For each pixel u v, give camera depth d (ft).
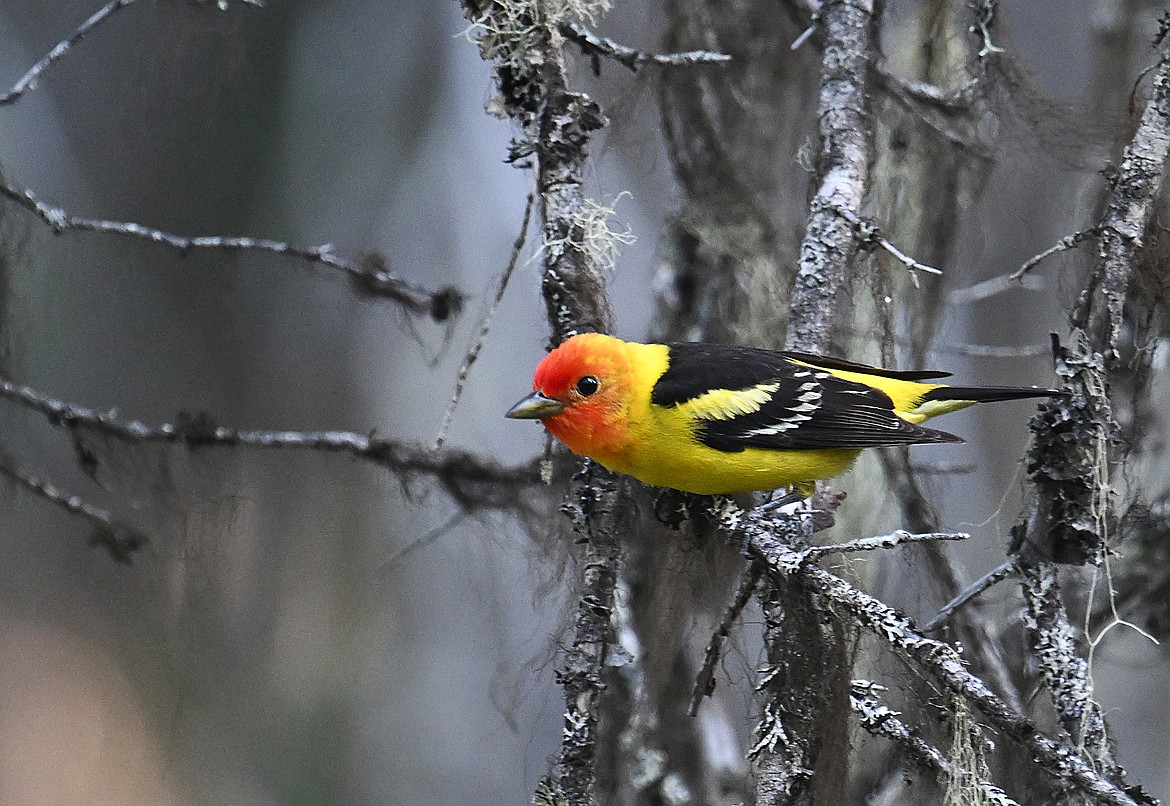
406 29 54.95
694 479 31.86
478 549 48.55
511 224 53.01
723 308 38.04
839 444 32.12
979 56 32.32
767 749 25.27
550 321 32.09
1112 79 38.27
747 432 31.24
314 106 53.11
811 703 25.21
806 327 32.60
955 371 53.01
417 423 51.88
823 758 24.94
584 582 28.22
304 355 52.01
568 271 31.53
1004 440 51.21
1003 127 34.71
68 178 48.78
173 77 39.04
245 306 51.16
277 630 48.24
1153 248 27.40
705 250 38.22
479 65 53.57
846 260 32.30
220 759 48.11
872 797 31.37
